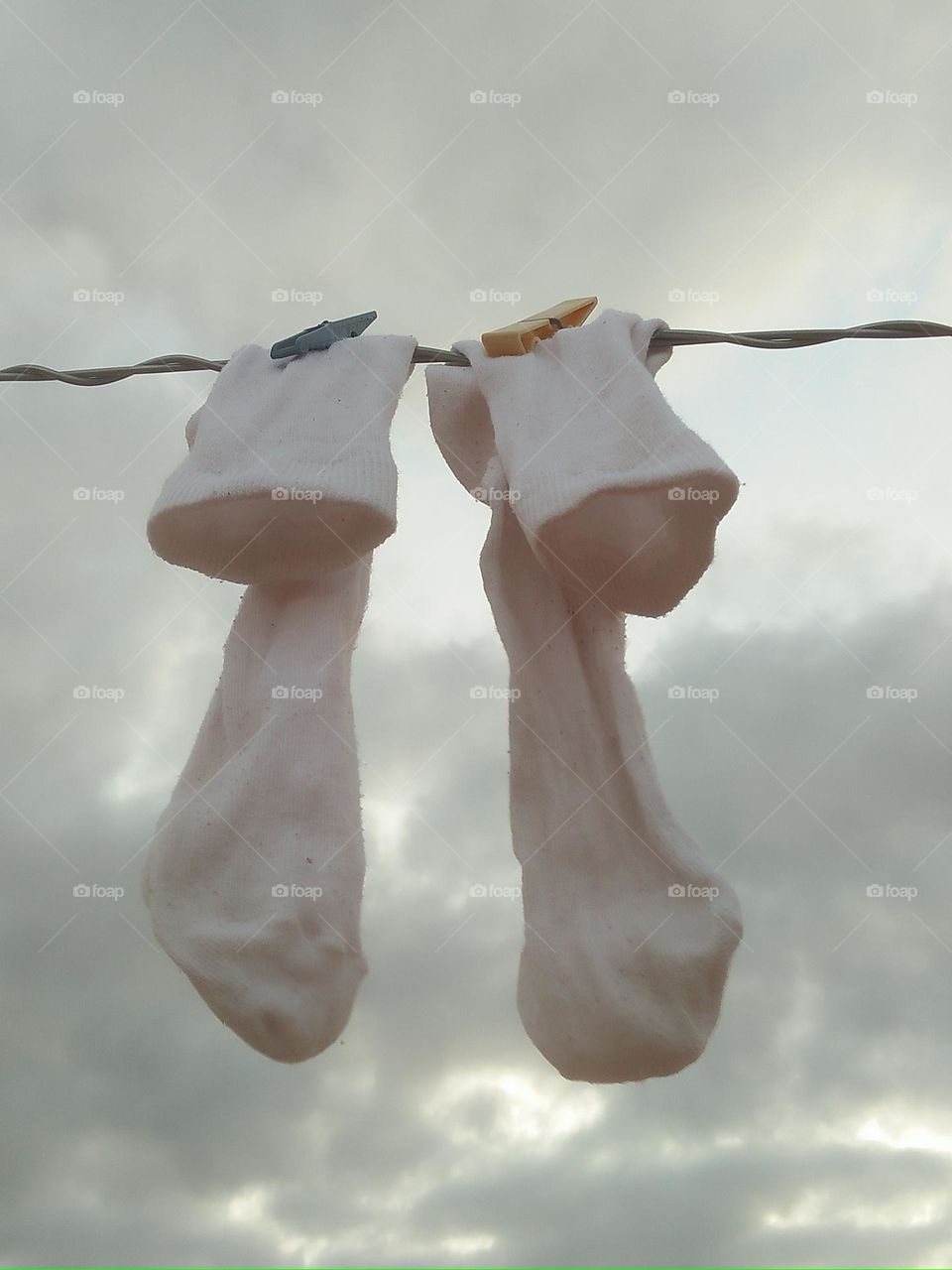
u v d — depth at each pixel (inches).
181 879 46.3
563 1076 46.6
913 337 51.5
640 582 49.3
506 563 51.4
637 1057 45.8
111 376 54.3
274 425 49.6
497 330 51.8
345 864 46.0
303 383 51.1
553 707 49.8
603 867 48.2
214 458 48.8
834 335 51.5
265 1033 43.7
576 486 45.3
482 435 54.0
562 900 47.6
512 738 49.2
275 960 44.0
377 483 47.1
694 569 47.6
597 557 49.2
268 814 46.3
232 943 44.4
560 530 48.0
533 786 49.0
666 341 51.7
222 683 50.4
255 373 52.7
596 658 50.8
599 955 46.4
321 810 46.3
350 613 51.8
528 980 47.2
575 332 51.0
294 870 45.1
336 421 49.2
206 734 50.1
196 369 54.5
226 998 43.9
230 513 49.2
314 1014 44.0
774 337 51.7
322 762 47.2
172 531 48.5
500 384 50.8
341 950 44.8
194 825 46.7
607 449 46.6
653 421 46.1
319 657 49.3
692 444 44.6
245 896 45.5
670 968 46.3
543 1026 46.4
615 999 45.7
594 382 49.0
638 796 48.4
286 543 49.2
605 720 50.1
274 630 50.7
